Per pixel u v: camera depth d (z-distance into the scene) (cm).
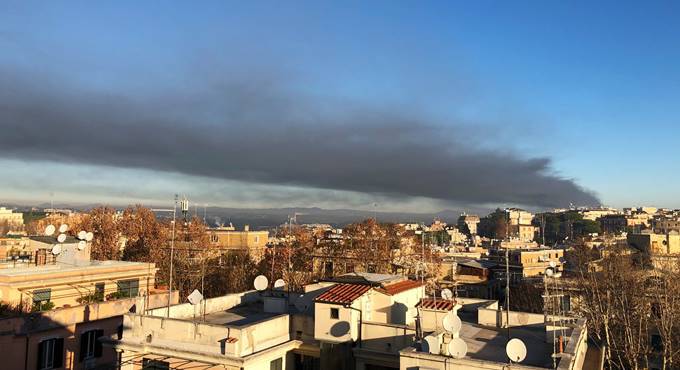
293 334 2616
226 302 3139
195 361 2316
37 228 10569
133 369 2433
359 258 7631
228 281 7556
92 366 3659
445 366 1852
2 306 3400
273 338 2481
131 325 2508
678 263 6234
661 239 9481
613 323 5153
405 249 7850
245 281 7550
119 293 4184
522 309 6644
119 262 4759
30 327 3262
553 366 1952
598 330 4978
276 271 7594
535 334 2558
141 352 2420
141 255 7625
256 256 9462
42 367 3334
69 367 3506
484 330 2658
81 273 3994
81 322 3606
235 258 8362
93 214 8306
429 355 1884
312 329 2572
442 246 12725
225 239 10425
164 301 4400
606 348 4653
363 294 2580
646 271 6184
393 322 2681
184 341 2370
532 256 8638
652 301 5278
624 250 7806
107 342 2509
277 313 2998
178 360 2350
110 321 3828
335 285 2945
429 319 2500
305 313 2806
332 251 8025
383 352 2356
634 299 5150
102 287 4178
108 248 7869
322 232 9788
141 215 8325
